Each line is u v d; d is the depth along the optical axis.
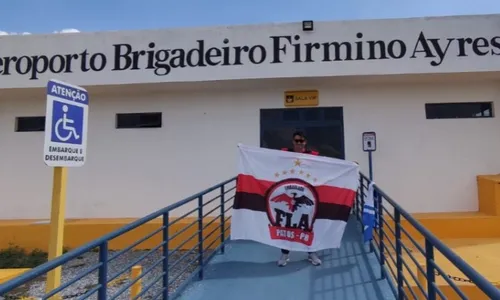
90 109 8.97
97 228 7.90
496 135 8.08
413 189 8.15
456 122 8.20
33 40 8.49
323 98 8.53
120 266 6.88
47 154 3.05
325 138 8.45
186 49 8.20
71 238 7.88
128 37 8.33
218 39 8.14
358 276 4.63
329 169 5.04
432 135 8.22
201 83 8.27
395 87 8.41
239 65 8.02
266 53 7.99
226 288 4.39
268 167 5.10
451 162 8.13
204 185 8.63
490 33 7.62
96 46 8.37
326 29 7.91
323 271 4.83
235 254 5.68
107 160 8.84
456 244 6.79
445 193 8.09
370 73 7.74
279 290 4.29
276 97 8.65
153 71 8.20
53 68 8.38
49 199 8.89
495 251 6.34
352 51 7.82
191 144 8.74
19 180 8.98
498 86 8.15
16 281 1.82
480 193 7.89
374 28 7.83
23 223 8.21
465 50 7.62
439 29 7.73
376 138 8.32
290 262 5.22
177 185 8.68
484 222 7.21
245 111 8.70
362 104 8.44
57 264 2.17
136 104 8.91
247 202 5.03
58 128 3.20
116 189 8.77
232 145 8.65
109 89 8.64
